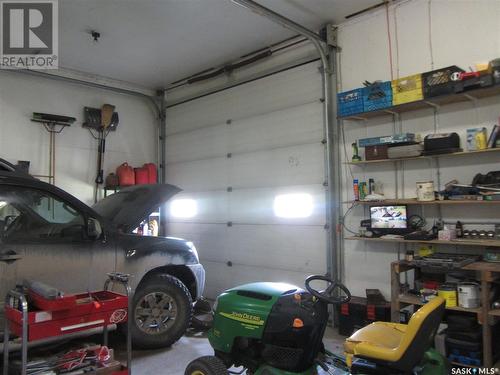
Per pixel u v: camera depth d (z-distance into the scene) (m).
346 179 4.69
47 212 3.35
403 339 2.07
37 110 5.91
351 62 4.68
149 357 3.70
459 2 3.91
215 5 4.40
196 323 4.41
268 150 5.50
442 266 3.40
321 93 4.95
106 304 2.58
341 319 4.26
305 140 5.08
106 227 3.65
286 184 5.26
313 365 2.49
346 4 4.38
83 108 6.39
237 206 5.87
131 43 5.30
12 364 2.80
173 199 6.95
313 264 4.92
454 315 3.38
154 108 7.27
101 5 4.36
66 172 6.16
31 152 5.82
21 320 2.28
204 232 6.34
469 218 3.78
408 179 4.20
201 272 4.38
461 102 3.84
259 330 2.50
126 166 6.53
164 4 4.36
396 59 4.32
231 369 3.18
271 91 5.50
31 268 3.13
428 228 4.02
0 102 5.59
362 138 4.55
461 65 3.89
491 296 3.28
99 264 3.52
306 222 5.02
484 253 3.50
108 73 6.40
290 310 2.46
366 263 4.48
